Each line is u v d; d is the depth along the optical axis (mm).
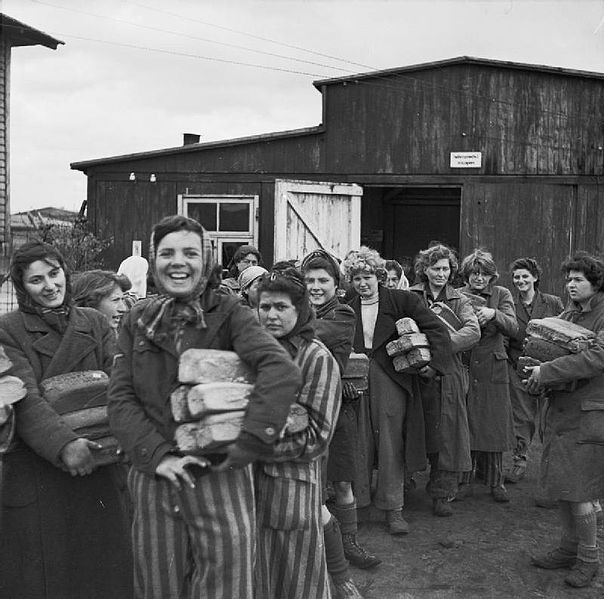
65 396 2924
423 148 11562
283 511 2879
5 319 3029
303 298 2955
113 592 3082
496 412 5348
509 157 11492
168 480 2375
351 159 11648
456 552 4457
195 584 2482
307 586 2947
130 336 2566
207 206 11797
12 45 13977
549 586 4027
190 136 13555
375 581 4047
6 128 13820
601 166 11398
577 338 3924
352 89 11633
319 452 2873
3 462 3010
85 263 11250
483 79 11430
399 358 4562
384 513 5113
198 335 2486
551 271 11492
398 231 16359
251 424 2314
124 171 11898
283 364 2398
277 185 10742
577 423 3988
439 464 5000
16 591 2961
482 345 5422
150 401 2475
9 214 13812
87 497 3057
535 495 5617
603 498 3994
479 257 5781
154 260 2496
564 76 11383
